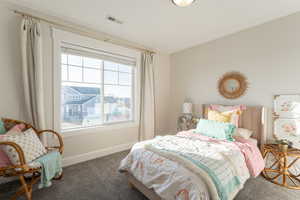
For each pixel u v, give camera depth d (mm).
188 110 3195
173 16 2176
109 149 2953
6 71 1945
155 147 1763
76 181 2002
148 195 1568
